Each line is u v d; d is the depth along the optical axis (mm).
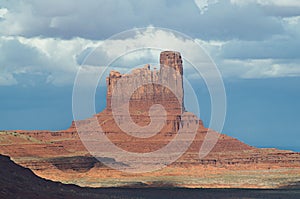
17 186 186500
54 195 190625
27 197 177250
